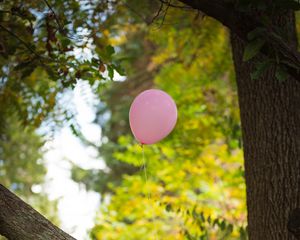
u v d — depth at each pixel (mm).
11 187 9250
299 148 2992
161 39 5906
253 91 3127
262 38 2660
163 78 6555
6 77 4617
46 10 4070
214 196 5801
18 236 2574
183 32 5641
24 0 3781
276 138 3016
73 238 2629
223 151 6023
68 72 3547
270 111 3059
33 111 5012
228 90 6172
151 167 6113
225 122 5973
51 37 3375
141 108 3041
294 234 2738
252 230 3055
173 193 6844
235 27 2779
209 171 6023
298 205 2916
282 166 2977
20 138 8320
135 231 5992
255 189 3049
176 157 6133
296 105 3059
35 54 3428
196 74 6207
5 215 2582
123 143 6402
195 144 6051
